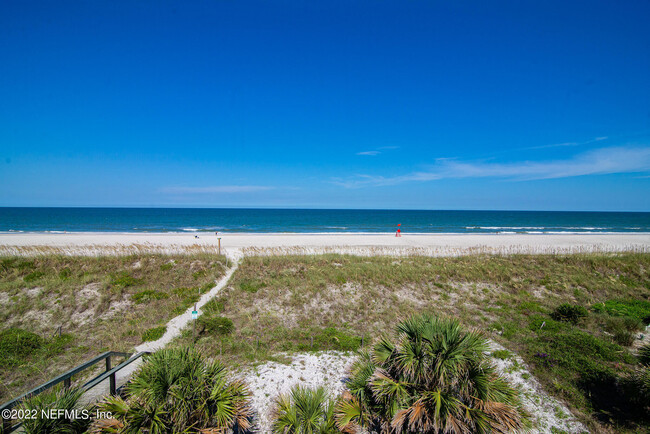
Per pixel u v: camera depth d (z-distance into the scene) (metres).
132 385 5.13
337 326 11.16
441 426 4.78
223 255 18.41
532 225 70.38
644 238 38.34
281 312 12.10
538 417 6.59
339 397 6.66
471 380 5.12
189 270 15.93
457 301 13.21
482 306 12.74
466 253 21.06
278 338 10.14
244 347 9.45
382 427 5.46
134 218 83.56
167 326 10.78
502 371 8.20
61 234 37.25
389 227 60.06
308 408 5.66
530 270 16.69
